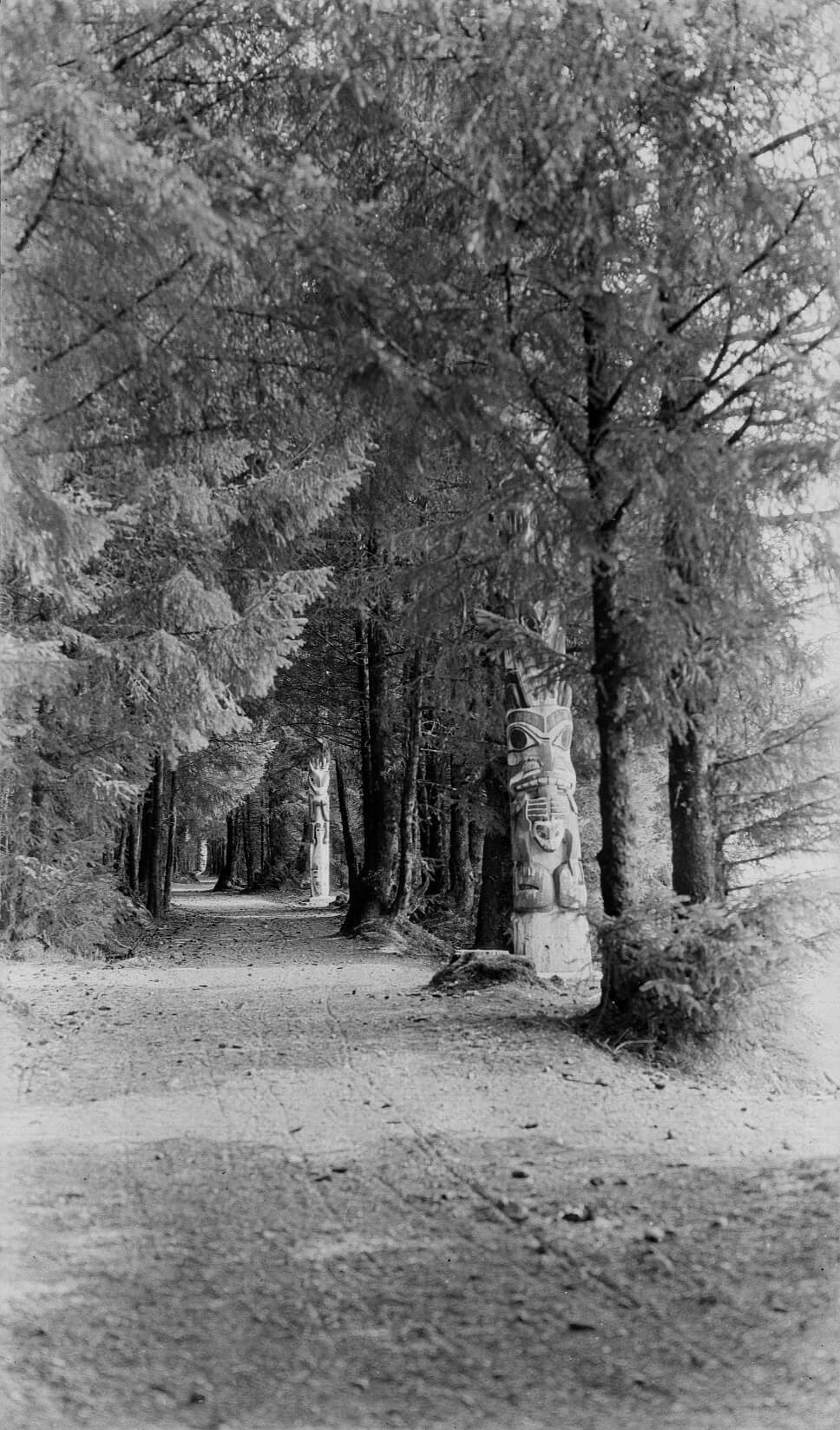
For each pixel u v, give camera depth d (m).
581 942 12.57
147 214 7.16
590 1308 4.25
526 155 7.73
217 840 50.91
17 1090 7.47
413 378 7.35
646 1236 4.91
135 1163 5.89
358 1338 4.01
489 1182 5.66
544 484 8.27
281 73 8.42
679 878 9.01
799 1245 4.74
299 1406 3.55
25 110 6.64
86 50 7.01
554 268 8.16
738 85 7.98
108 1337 3.97
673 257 8.15
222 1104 7.14
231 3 7.99
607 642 8.69
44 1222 5.00
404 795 19.70
